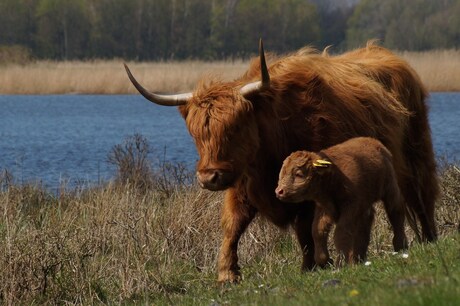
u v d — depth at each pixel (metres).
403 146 28.41
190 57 175.62
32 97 124.19
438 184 29.81
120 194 37.38
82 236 29.62
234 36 199.38
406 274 18.36
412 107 28.84
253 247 29.81
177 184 39.72
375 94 26.23
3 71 129.00
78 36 198.25
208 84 23.89
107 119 93.25
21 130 81.50
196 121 23.08
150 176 42.69
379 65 28.00
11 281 26.42
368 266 20.30
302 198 21.44
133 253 28.78
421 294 14.96
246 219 24.56
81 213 34.62
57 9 196.50
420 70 112.31
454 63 114.62
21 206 34.12
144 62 177.62
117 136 75.44
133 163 44.09
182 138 72.88
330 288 18.28
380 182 22.36
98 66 147.50
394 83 28.05
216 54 197.00
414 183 28.77
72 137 74.94
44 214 35.22
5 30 198.12
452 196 32.31
